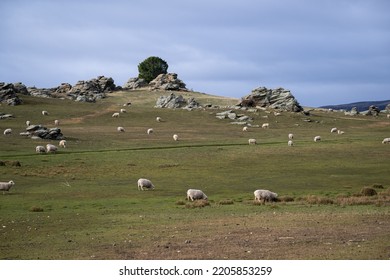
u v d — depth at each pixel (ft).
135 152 499.10
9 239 170.81
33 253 147.74
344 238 154.71
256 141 602.85
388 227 173.37
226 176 385.09
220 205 254.06
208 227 184.65
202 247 148.46
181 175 390.83
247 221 196.24
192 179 371.56
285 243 150.10
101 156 470.80
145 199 281.54
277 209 233.96
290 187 329.72
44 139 586.45
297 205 248.52
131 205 259.39
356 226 176.76
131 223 200.03
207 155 489.26
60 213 233.14
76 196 295.48
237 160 465.47
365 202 249.55
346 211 220.64
